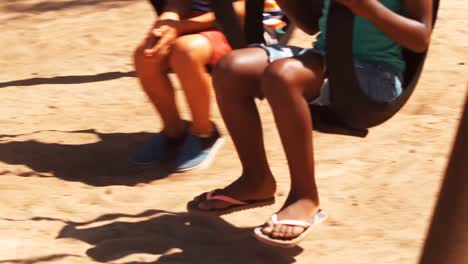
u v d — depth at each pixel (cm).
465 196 261
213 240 458
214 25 543
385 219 481
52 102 702
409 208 494
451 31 855
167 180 544
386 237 459
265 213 492
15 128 638
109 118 659
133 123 648
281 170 553
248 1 446
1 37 917
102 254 439
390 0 411
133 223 477
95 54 848
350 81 394
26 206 498
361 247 449
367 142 595
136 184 538
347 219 482
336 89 398
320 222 419
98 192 521
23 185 530
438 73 738
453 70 746
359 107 403
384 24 393
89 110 679
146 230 468
